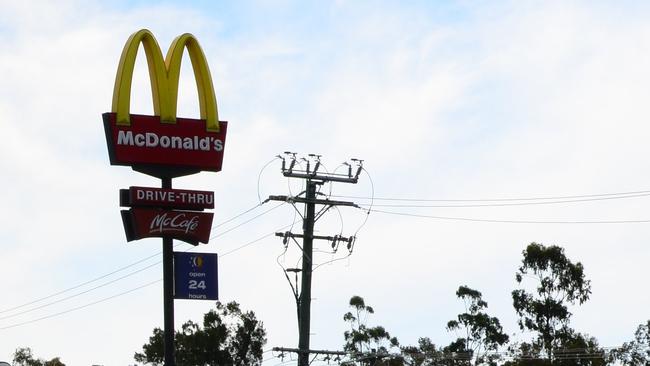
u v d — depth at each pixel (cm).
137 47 3888
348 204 4678
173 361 3966
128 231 3944
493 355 6988
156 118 3922
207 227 3981
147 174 3956
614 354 6919
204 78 3975
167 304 3994
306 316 4597
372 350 7231
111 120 3875
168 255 3997
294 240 4631
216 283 4031
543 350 7238
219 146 3972
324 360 4619
